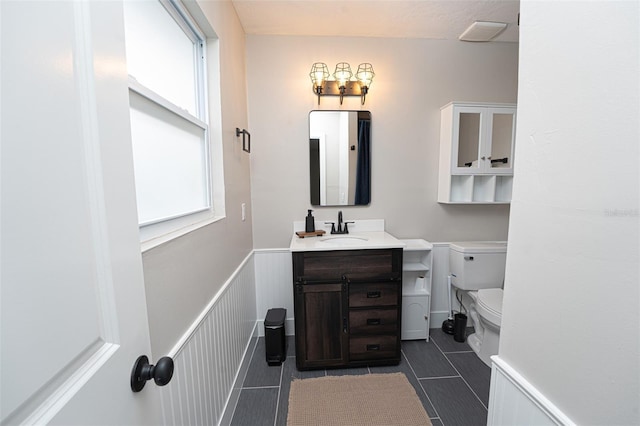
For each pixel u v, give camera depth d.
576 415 0.53
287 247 2.10
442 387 1.55
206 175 1.30
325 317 1.65
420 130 2.07
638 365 0.43
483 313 1.71
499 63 2.06
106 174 0.42
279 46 1.93
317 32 1.90
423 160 2.10
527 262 0.64
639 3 0.41
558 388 0.57
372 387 1.55
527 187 0.63
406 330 2.01
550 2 0.55
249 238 1.96
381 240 1.81
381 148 2.07
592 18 0.47
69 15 0.36
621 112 0.44
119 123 0.45
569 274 0.53
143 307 0.52
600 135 0.47
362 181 2.07
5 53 0.28
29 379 0.29
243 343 1.69
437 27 1.87
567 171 0.53
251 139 1.99
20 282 0.29
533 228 0.62
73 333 0.35
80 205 0.37
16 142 0.29
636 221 0.43
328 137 2.02
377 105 2.03
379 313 1.67
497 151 1.97
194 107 1.26
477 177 2.10
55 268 0.33
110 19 0.44
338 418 1.34
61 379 0.33
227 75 1.46
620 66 0.43
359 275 1.63
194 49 1.26
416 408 1.40
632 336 0.44
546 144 0.57
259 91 1.96
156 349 0.74
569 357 0.54
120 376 0.43
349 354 1.69
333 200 2.07
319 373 1.67
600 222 0.47
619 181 0.44
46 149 0.32
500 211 2.19
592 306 0.49
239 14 1.68
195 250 1.00
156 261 0.74
